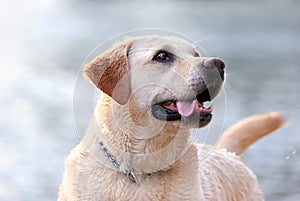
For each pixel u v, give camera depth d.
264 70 22.64
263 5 51.16
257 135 8.59
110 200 6.53
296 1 52.78
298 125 14.40
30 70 22.33
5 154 12.24
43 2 55.59
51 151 12.45
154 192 6.54
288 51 27.72
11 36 33.88
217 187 7.34
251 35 32.91
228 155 7.98
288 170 11.41
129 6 52.47
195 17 41.66
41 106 16.45
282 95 17.92
